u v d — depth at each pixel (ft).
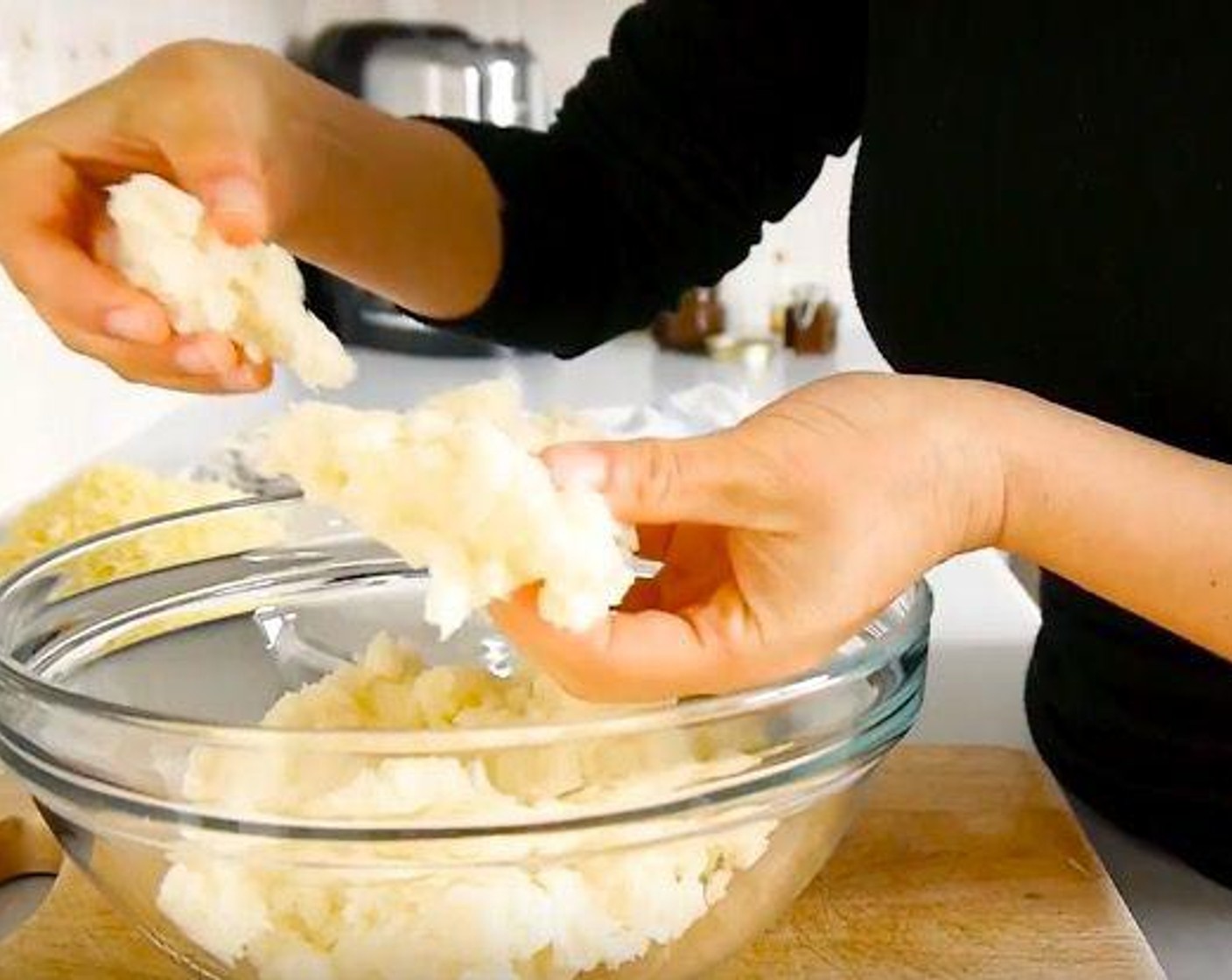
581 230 3.69
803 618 2.03
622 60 3.84
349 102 3.00
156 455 5.11
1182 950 2.75
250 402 5.93
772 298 8.05
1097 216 2.74
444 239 3.30
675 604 2.16
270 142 2.66
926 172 3.04
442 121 3.51
